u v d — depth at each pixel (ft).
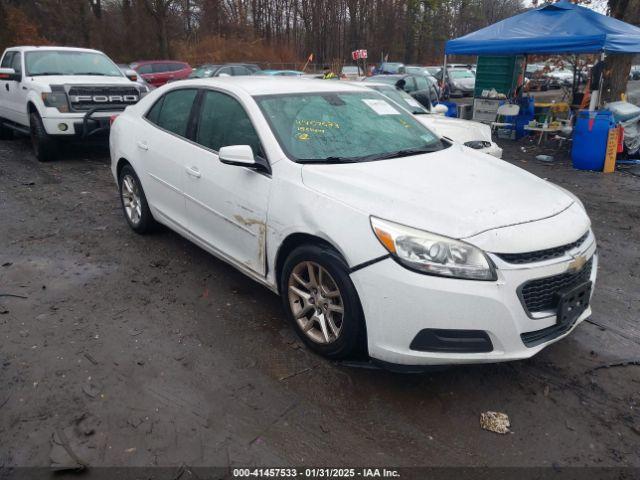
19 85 29.45
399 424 9.25
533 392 10.14
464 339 9.06
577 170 30.86
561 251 9.73
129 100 29.09
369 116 13.74
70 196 22.57
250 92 13.00
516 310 9.11
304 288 11.19
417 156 12.55
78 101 27.55
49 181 25.07
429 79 48.16
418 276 8.98
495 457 8.55
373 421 9.30
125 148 16.96
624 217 21.56
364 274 9.43
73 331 11.94
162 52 111.86
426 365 9.41
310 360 10.98
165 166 15.01
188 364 10.79
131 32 110.73
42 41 96.22
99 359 10.89
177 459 8.38
